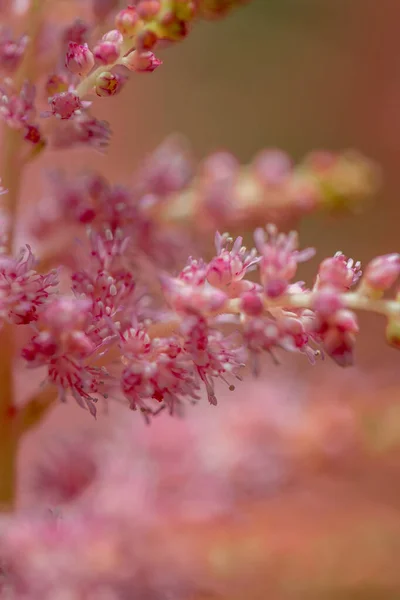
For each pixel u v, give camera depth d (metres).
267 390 0.26
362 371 0.28
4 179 0.20
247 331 0.17
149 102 0.54
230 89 0.55
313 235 0.48
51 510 0.22
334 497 0.27
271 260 0.17
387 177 0.52
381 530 0.25
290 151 0.55
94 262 0.18
